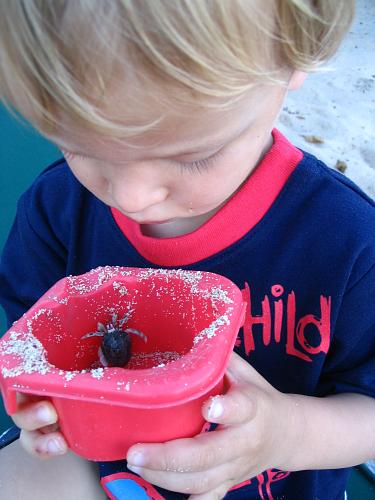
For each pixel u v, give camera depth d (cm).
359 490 58
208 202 30
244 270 40
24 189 82
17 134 88
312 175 39
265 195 38
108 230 43
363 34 135
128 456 26
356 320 40
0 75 23
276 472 42
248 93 25
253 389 32
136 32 20
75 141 25
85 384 23
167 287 31
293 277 39
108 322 32
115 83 21
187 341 31
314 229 39
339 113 110
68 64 21
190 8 21
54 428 29
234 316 28
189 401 24
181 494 35
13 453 41
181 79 22
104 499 40
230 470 30
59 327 30
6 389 25
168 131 23
